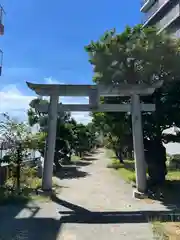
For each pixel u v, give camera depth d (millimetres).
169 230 8539
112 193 14641
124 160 35750
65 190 15461
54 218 9945
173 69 14961
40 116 19938
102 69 15375
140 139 14109
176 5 33375
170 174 20922
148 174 16859
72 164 34312
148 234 8430
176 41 15219
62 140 25609
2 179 14414
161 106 15250
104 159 44094
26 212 10562
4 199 11938
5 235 8047
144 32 15281
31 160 19125
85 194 14305
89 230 8914
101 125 20469
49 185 13883
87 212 10602
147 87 14086
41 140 16938
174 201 12461
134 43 14914
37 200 12422
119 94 14336
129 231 8781
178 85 15031
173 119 15289
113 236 8289
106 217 10234
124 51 15055
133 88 14094
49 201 12438
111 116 16922
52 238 8000
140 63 15180
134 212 10617
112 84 14375
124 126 16781
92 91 13984
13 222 9336
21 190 13523
